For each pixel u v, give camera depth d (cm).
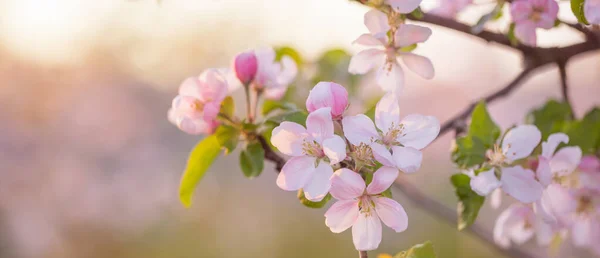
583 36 87
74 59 369
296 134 76
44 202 321
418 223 289
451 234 280
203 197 349
